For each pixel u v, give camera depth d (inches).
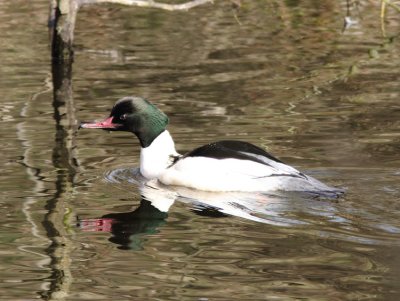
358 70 729.0
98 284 354.6
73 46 831.7
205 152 489.4
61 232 412.8
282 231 409.1
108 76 726.5
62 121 603.5
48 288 349.4
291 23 895.7
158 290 347.3
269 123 586.6
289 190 461.4
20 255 386.0
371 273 358.0
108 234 411.8
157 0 973.2
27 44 832.9
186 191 480.1
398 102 631.8
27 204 452.8
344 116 599.8
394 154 516.4
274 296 339.6
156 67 752.3
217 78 711.7
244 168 475.5
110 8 965.8
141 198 465.7
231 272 363.9
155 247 394.0
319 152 524.4
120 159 531.5
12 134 574.6
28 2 973.8
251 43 829.2
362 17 909.8
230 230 413.7
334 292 341.4
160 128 512.7
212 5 973.8
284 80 703.1
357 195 453.7
